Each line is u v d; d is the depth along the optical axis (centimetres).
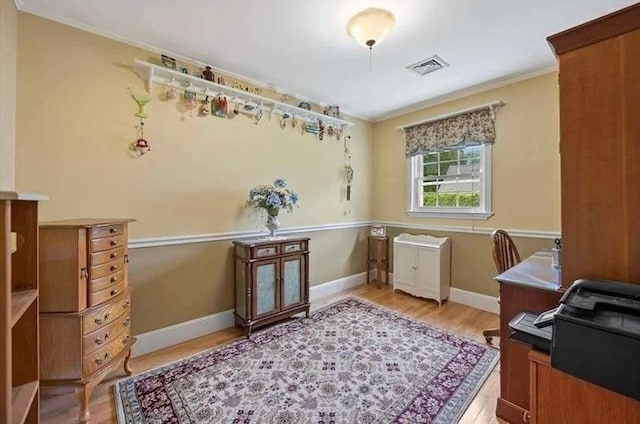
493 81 297
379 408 164
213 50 236
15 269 116
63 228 155
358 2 178
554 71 267
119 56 218
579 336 87
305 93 328
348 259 399
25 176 184
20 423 93
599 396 86
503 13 188
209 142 264
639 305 87
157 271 238
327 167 370
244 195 288
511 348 155
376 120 425
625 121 99
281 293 277
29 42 185
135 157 226
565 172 113
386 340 243
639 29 96
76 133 202
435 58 249
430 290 336
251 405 166
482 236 319
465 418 157
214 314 269
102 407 165
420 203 383
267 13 188
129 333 196
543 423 98
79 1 178
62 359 154
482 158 319
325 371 199
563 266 114
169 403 167
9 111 171
